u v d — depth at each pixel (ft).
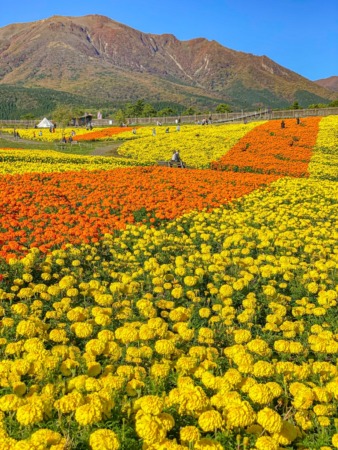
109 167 84.79
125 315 24.75
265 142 133.59
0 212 46.57
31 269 31.83
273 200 61.36
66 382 16.78
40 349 18.08
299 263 37.76
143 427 12.99
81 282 31.01
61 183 63.87
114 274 32.01
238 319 25.31
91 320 23.36
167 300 28.71
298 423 15.92
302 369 18.15
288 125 169.48
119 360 19.98
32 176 67.92
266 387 15.42
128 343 20.16
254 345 19.69
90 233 40.06
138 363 19.29
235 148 127.34
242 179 75.15
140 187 64.13
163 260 37.11
